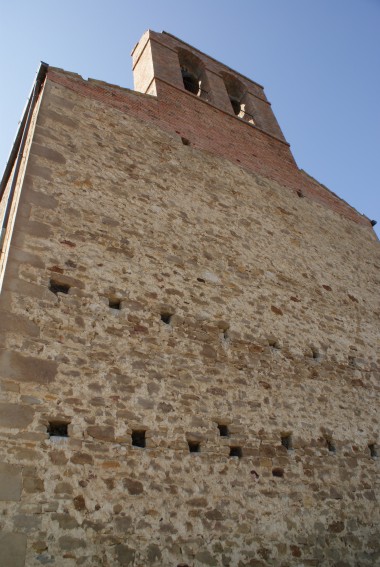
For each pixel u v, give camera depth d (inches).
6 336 189.5
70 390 191.5
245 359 258.1
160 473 193.3
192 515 190.7
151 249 267.9
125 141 324.5
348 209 475.2
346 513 237.0
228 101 505.4
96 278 232.1
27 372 185.6
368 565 225.6
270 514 211.6
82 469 176.4
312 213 421.1
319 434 257.8
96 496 173.6
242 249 320.8
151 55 472.4
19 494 159.6
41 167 259.9
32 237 225.9
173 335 238.7
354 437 271.7
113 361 209.9
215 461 211.6
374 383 314.3
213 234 312.5
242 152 423.2
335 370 298.0
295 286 330.3
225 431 225.6
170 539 179.9
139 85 475.8
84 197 263.4
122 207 276.8
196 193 333.7
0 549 147.3
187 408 218.5
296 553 207.9
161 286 254.2
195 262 283.4
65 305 212.8
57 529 160.1
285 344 284.8
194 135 390.9
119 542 169.0
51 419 180.7
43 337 198.1
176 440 206.2
